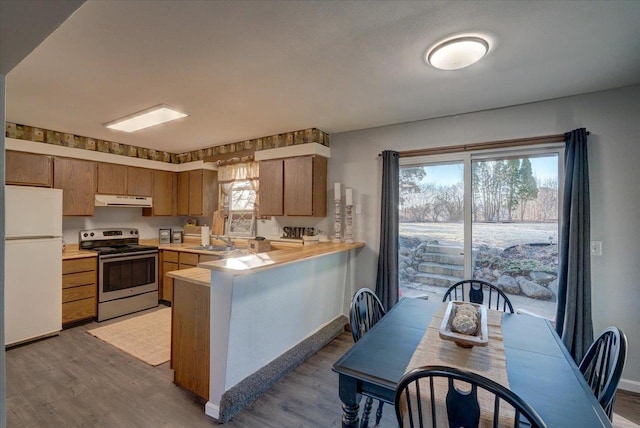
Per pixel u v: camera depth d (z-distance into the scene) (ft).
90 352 9.75
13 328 10.00
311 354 9.66
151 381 8.12
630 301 7.93
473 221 10.21
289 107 9.64
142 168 15.44
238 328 7.00
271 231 14.35
